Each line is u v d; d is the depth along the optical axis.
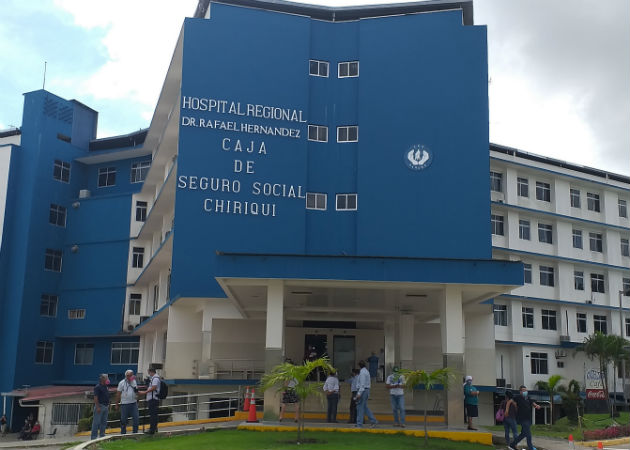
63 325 47.91
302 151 33.69
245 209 32.47
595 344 39.97
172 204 38.41
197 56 33.56
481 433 18.69
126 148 50.31
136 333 44.97
